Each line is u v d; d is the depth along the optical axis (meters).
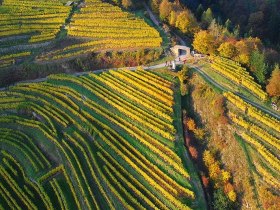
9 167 119.62
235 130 115.19
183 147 115.62
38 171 117.12
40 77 149.75
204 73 134.00
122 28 159.38
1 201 112.50
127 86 135.25
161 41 150.38
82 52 151.50
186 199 102.75
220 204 102.44
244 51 131.62
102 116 128.25
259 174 105.06
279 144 107.31
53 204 109.31
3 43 160.75
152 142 117.25
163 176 108.62
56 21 168.75
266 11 199.88
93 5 174.00
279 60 133.75
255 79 127.38
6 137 127.88
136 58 145.12
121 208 104.31
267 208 97.56
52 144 123.56
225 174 107.50
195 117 126.25
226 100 121.88
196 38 141.12
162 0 170.12
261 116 114.00
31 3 180.00
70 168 116.25
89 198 107.62
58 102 135.75
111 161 115.50
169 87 132.38
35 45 159.25
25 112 135.50
